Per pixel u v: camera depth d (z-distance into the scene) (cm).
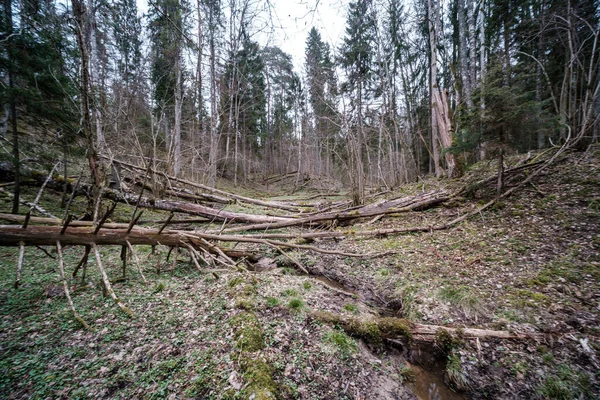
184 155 1880
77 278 450
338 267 639
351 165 1149
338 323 382
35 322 321
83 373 250
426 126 2031
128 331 315
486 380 294
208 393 233
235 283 453
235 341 299
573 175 738
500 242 580
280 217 971
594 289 388
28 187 780
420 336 359
